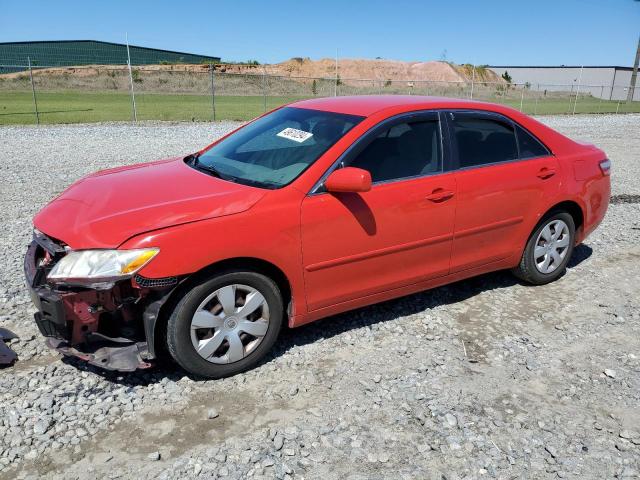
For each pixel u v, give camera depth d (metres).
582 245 6.24
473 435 3.02
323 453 2.85
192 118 21.05
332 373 3.56
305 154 3.74
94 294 3.04
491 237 4.48
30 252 3.55
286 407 3.22
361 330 4.12
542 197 4.66
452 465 2.81
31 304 4.34
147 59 73.94
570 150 4.93
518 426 3.12
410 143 4.01
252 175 3.74
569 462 2.86
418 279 4.16
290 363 3.66
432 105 4.20
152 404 3.20
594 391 3.48
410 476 2.72
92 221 3.19
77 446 2.85
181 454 2.82
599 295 4.91
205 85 44.78
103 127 16.92
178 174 3.90
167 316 3.23
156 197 3.41
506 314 4.50
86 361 3.35
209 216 3.21
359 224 3.69
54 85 42.62
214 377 3.43
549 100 47.88
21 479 2.63
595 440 3.03
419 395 3.35
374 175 3.79
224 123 19.58
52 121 18.95
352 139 3.75
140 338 3.36
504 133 4.54
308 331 4.10
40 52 68.25
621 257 5.89
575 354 3.92
